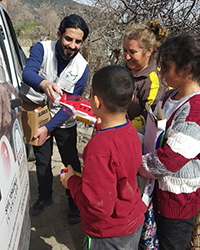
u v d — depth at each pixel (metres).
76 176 1.54
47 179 2.71
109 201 1.28
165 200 1.67
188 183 1.58
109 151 1.30
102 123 1.44
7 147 1.41
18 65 2.74
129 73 1.39
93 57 4.73
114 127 1.38
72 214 2.75
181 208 1.65
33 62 2.30
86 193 1.29
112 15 3.94
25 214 1.79
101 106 1.38
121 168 1.32
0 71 1.79
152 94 1.96
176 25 3.77
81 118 1.88
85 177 1.30
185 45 1.44
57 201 3.07
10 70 2.15
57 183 3.39
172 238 1.75
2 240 1.22
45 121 2.41
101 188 1.27
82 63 2.40
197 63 1.45
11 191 1.40
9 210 1.35
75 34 2.17
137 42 1.96
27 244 1.72
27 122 2.25
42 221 2.75
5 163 1.34
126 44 2.03
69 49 2.23
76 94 2.46
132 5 3.81
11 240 1.37
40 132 2.28
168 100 1.73
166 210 1.68
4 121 1.40
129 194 1.41
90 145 1.34
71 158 2.71
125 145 1.34
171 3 3.73
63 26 2.18
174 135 1.51
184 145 1.47
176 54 1.47
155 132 1.63
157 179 1.72
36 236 2.56
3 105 1.43
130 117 2.17
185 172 1.57
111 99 1.33
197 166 1.59
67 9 4.96
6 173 1.34
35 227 2.67
